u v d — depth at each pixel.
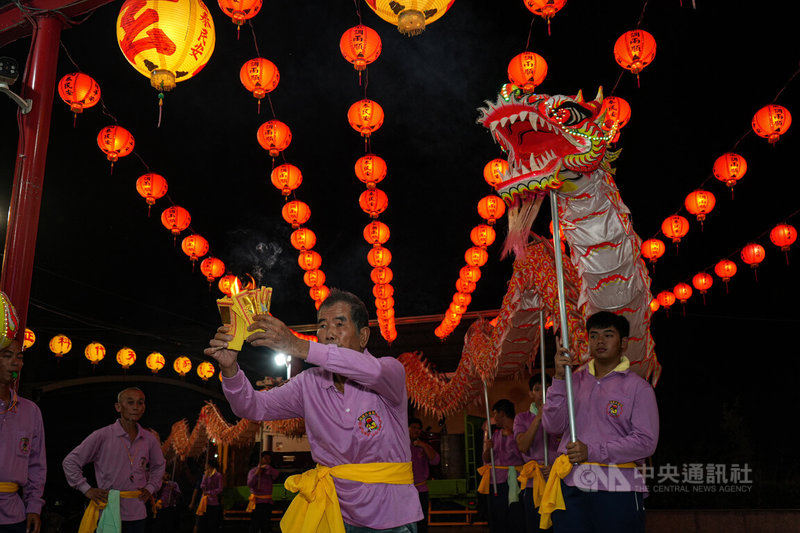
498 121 3.79
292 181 8.26
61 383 13.54
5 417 4.13
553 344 11.95
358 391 2.56
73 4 6.38
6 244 5.88
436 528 12.59
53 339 11.71
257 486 11.32
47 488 14.27
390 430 2.55
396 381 2.52
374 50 5.89
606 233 4.18
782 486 10.41
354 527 2.47
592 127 3.76
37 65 6.35
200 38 4.59
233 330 2.42
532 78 5.96
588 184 4.00
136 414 5.34
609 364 3.64
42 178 6.14
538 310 5.95
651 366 4.78
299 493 2.55
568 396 3.48
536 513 5.82
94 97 6.57
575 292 5.29
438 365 15.03
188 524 14.70
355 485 2.47
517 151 3.89
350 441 2.50
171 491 10.88
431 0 3.99
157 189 8.32
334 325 2.61
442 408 9.70
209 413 13.16
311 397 2.59
